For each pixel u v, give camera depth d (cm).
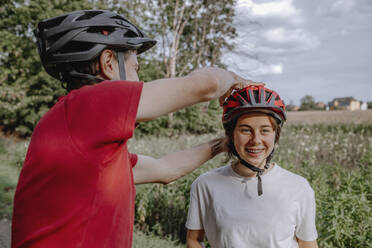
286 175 146
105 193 70
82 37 79
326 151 849
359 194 323
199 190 151
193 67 2041
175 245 388
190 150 139
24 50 1500
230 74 84
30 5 1459
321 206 300
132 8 1596
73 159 65
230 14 1872
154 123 1517
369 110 3228
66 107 68
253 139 134
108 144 67
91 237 68
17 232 69
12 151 1180
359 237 271
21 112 1681
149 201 431
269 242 133
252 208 138
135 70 92
